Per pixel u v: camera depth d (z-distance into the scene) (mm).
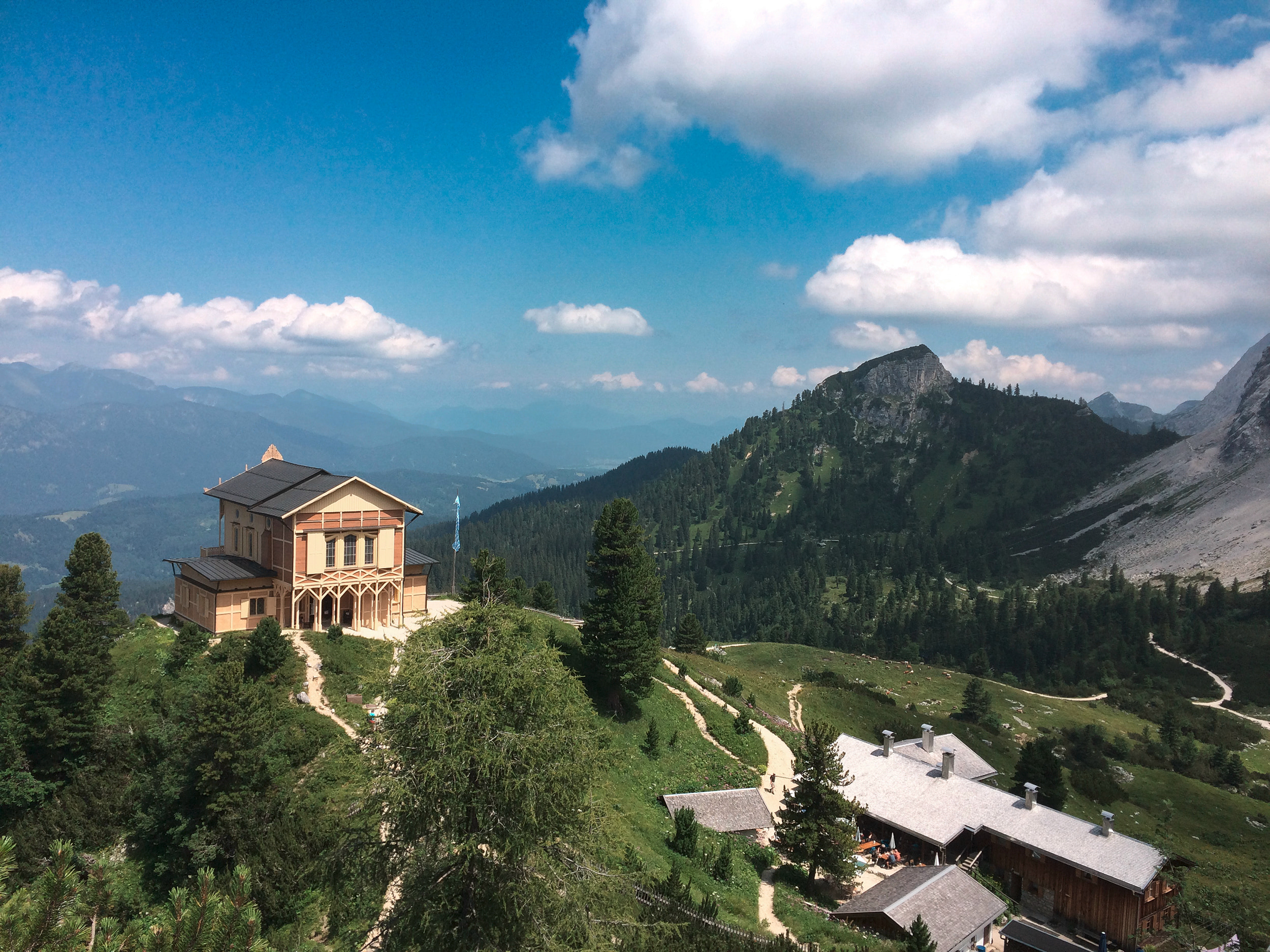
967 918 41938
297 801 39812
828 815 47500
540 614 88125
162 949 12031
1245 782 111750
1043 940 41906
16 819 42062
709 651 149750
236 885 13211
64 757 44750
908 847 55656
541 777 22750
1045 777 79562
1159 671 183375
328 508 66562
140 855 38906
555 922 22922
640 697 71188
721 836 52938
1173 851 49125
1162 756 119438
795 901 44812
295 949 29438
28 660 46375
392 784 22031
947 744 74625
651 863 42031
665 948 30797
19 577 58906
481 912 22766
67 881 12273
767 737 76375
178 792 37719
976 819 53938
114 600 60312
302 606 67500
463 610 25641
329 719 50406
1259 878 47500
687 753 66562
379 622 71188
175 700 51094
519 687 23516
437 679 23266
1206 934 38875
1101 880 47656
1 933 11594
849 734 93688
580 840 24047
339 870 24375
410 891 22688
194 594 66875
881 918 41000
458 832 22547
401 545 72250
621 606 66875
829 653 169000
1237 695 166125
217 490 77562
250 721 38656
